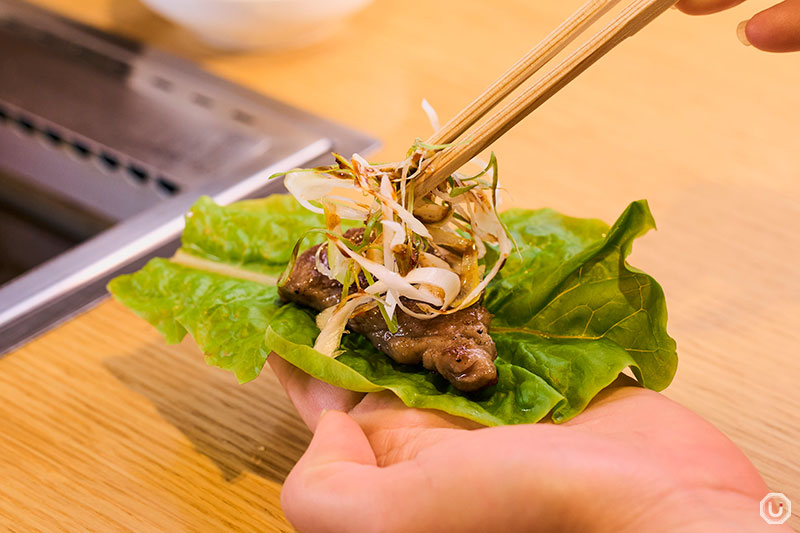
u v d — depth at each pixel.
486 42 0.78
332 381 0.42
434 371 0.44
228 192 0.61
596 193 0.62
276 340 0.43
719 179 0.64
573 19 0.42
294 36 0.75
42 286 0.55
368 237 0.44
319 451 0.39
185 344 0.53
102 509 0.44
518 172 0.64
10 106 0.70
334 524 0.37
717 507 0.35
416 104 0.71
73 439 0.47
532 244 0.49
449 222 0.47
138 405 0.49
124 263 0.57
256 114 0.69
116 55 0.75
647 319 0.44
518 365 0.44
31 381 0.50
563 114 0.70
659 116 0.70
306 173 0.44
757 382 0.50
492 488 0.36
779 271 0.57
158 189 0.64
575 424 0.41
